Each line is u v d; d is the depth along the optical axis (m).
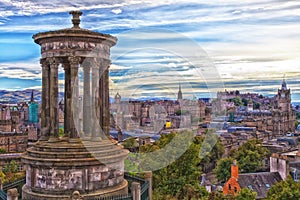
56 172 26.45
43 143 28.17
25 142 150.75
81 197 24.61
